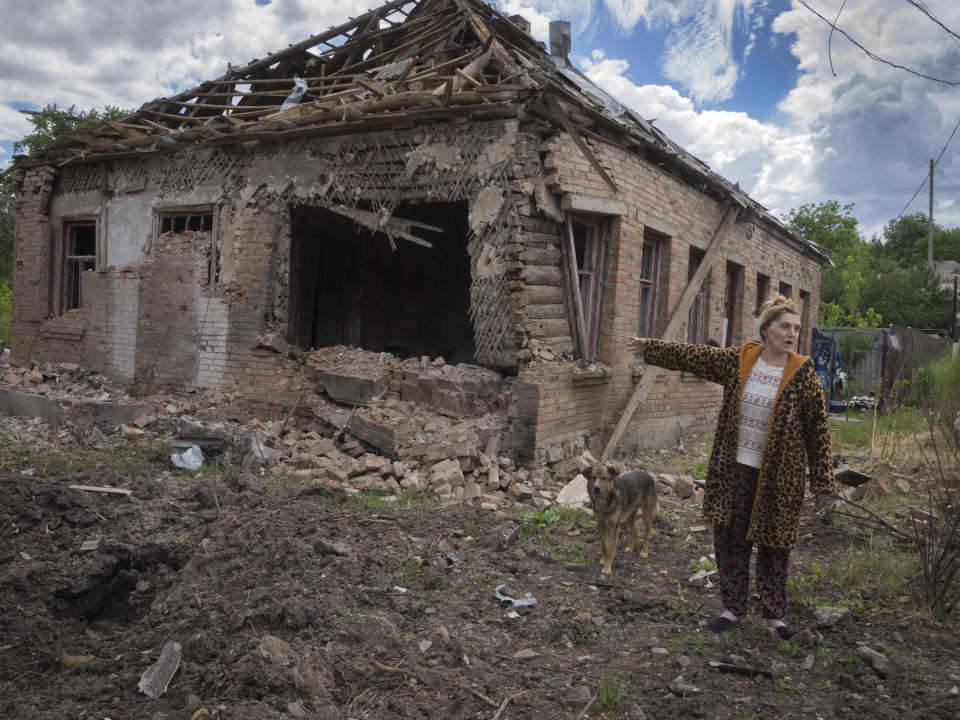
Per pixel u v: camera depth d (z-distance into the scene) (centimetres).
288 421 840
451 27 881
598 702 305
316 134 836
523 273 713
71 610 425
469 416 757
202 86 1039
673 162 931
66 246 1111
